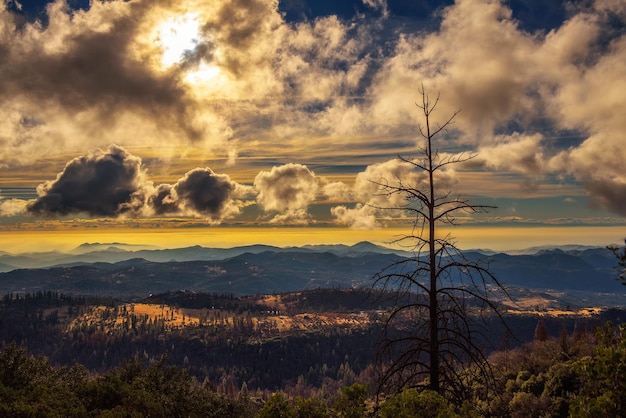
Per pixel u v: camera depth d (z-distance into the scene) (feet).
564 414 195.11
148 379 119.55
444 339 45.39
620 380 35.37
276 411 53.93
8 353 94.43
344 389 52.24
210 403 123.85
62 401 80.43
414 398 44.14
